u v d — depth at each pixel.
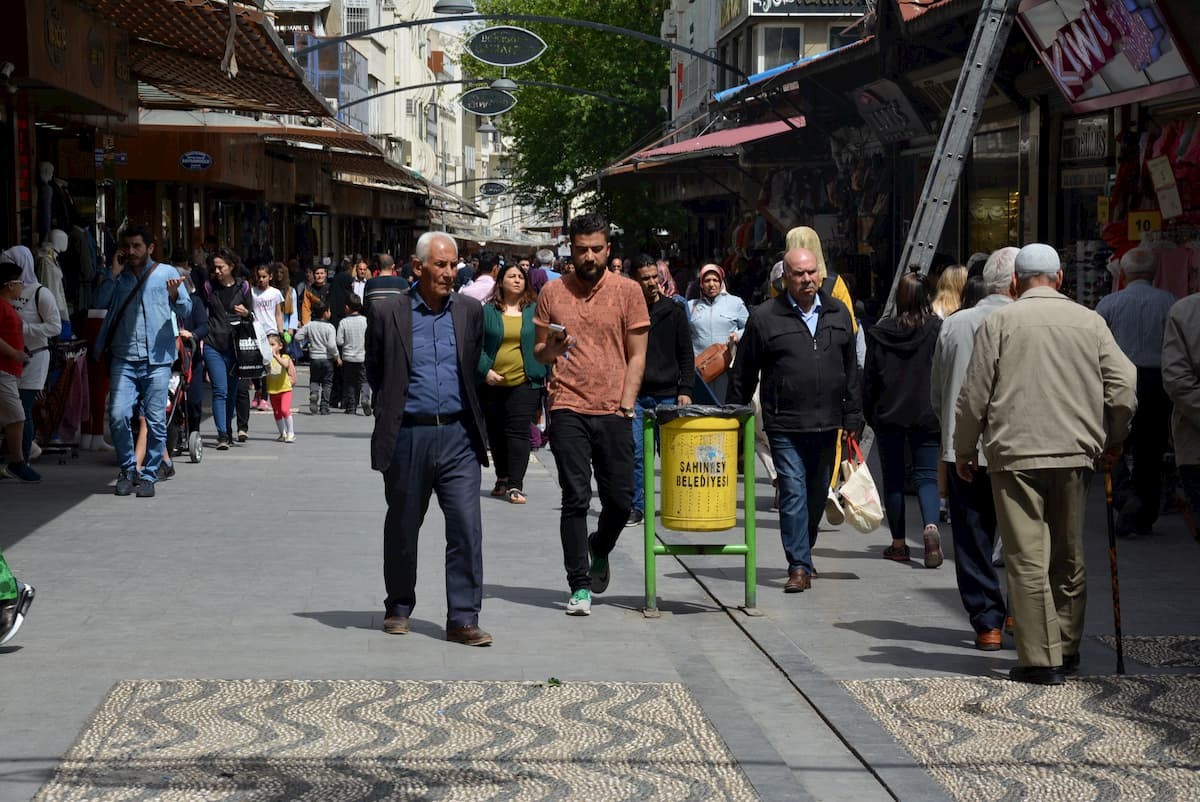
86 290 21.56
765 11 38.03
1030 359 7.59
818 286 10.06
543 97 58.72
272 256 44.22
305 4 51.06
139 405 14.23
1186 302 10.75
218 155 30.45
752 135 28.03
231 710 6.92
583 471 9.09
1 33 15.47
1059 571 7.76
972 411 7.68
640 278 12.41
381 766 6.18
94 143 22.92
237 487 14.56
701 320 13.80
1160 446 11.74
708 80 45.91
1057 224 18.84
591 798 5.85
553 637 8.56
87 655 7.91
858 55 20.69
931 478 10.83
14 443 14.52
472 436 8.45
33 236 19.56
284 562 10.66
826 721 6.97
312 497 13.91
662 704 7.14
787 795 5.91
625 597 9.80
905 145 24.47
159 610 9.03
